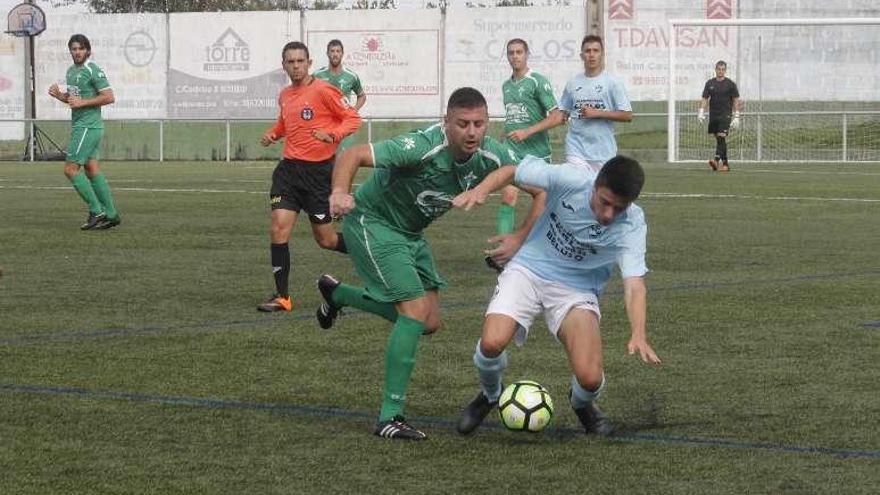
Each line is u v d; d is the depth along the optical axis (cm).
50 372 1130
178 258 1961
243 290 1636
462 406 1018
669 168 4638
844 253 2019
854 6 5303
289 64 1554
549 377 1119
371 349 1246
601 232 902
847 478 816
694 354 1215
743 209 2833
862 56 5316
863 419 967
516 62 2212
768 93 5384
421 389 1074
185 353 1222
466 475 824
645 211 2783
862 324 1370
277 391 1064
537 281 928
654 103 5503
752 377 1113
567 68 5488
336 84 2969
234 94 5797
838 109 5375
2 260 1928
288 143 1554
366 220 967
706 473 828
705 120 5406
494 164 939
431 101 5619
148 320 1406
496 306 923
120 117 5891
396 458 865
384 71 5644
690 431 936
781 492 788
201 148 5828
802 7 5328
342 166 905
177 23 5812
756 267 1847
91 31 5891
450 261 1934
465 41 5562
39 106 5947
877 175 4128
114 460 854
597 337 919
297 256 2011
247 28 5750
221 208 2875
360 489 793
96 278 1738
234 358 1198
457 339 1293
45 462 847
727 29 5375
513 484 805
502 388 949
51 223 2519
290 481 809
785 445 896
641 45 5412
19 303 1520
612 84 2130
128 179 4019
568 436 927
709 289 1627
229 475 822
